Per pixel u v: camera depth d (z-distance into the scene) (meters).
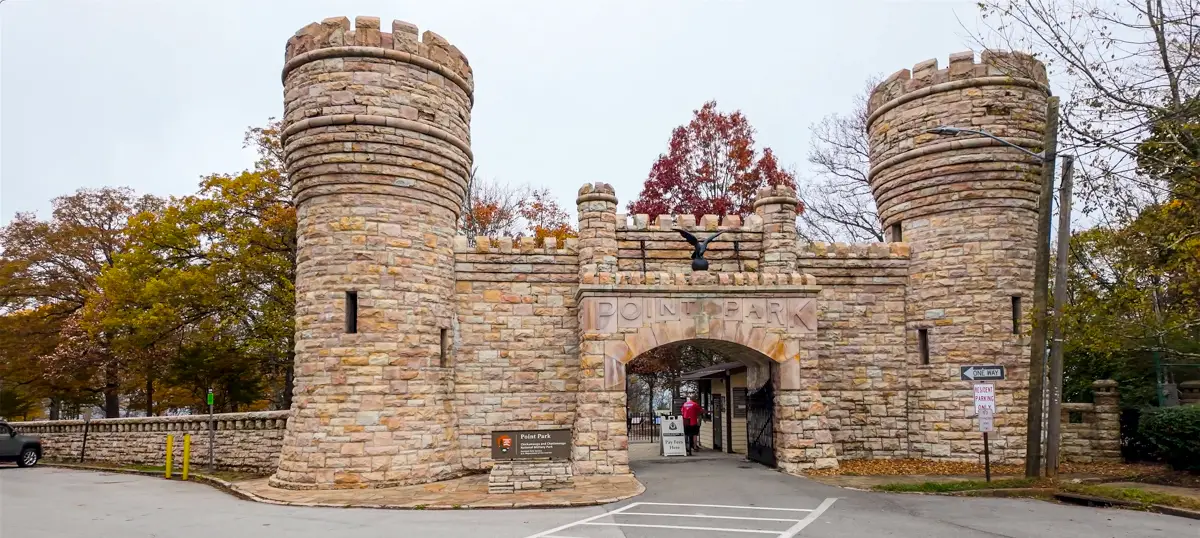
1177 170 13.89
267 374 36.22
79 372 33.31
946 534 10.57
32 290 36.50
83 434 28.61
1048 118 15.07
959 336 19.34
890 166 20.58
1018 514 12.23
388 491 15.96
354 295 17.44
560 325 19.83
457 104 18.97
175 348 31.20
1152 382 20.05
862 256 20.47
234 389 31.80
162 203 40.00
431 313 18.11
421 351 17.72
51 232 37.47
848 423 19.97
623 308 18.11
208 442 23.12
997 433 18.78
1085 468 17.78
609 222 19.83
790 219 20.30
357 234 17.39
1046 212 15.27
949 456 19.14
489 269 19.67
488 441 19.12
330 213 17.56
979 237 19.38
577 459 17.41
